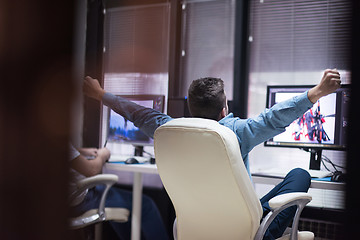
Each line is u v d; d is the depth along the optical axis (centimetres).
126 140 272
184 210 154
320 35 312
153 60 368
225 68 344
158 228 303
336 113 211
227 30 344
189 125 136
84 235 272
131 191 335
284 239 160
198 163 136
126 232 292
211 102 163
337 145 210
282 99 231
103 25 364
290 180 171
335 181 184
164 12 364
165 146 143
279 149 312
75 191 198
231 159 130
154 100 270
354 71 48
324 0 311
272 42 329
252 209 138
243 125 159
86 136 317
